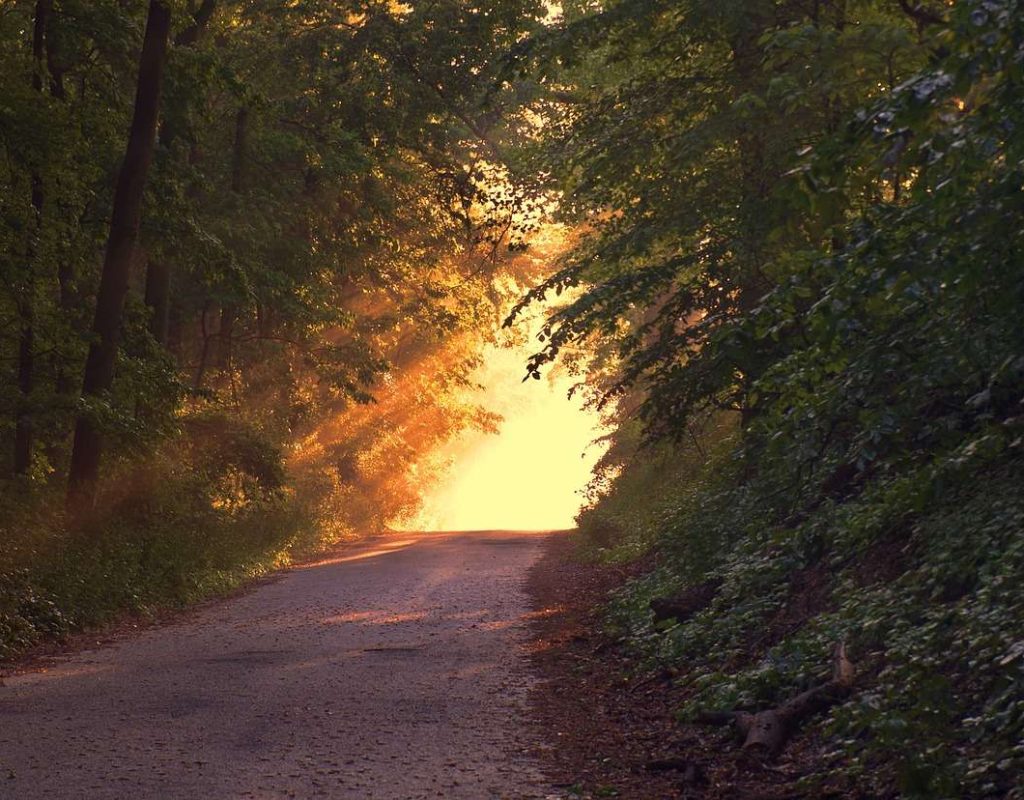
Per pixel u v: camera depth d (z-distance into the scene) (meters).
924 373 8.67
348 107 38.56
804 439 9.80
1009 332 8.22
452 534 52.75
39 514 23.17
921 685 8.11
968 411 8.87
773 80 15.23
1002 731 7.26
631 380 21.34
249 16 39.38
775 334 9.19
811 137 15.07
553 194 25.80
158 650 17.36
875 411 8.82
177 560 25.41
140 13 28.17
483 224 27.06
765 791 8.48
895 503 11.04
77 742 10.78
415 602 22.97
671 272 20.45
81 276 29.14
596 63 25.80
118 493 26.92
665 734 10.78
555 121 24.06
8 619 17.66
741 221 18.53
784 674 10.70
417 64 36.50
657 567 20.91
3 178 26.00
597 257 21.47
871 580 11.72
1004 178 7.43
